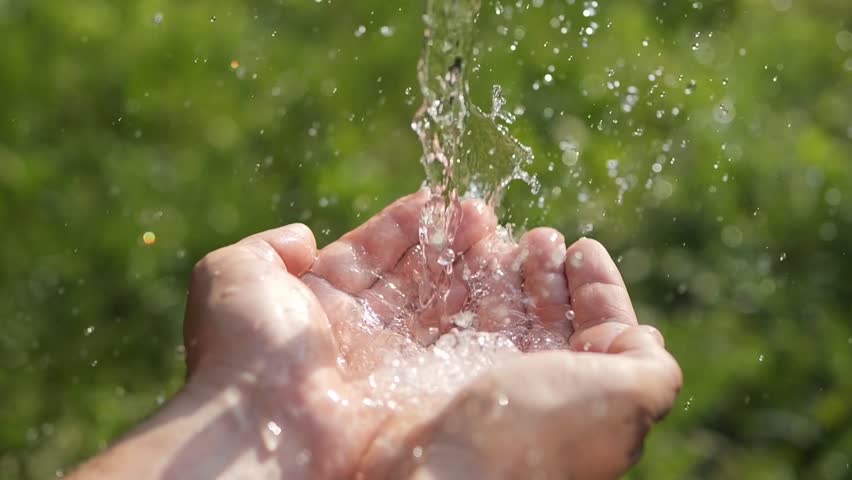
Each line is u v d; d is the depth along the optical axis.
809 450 0.87
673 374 0.58
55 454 0.83
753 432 0.88
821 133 1.01
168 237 0.93
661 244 0.94
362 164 0.94
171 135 0.98
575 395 0.56
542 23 1.00
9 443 0.84
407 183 0.94
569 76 0.98
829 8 1.17
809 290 0.94
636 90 0.98
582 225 0.91
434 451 0.56
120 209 0.94
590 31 0.93
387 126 0.98
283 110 0.98
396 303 0.66
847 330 0.91
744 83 1.02
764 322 0.92
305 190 0.94
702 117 0.98
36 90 0.98
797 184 0.98
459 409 0.57
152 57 1.00
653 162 0.96
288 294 0.62
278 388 0.60
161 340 0.89
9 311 0.89
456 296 0.67
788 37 1.10
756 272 0.94
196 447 0.58
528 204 0.89
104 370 0.88
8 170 0.94
